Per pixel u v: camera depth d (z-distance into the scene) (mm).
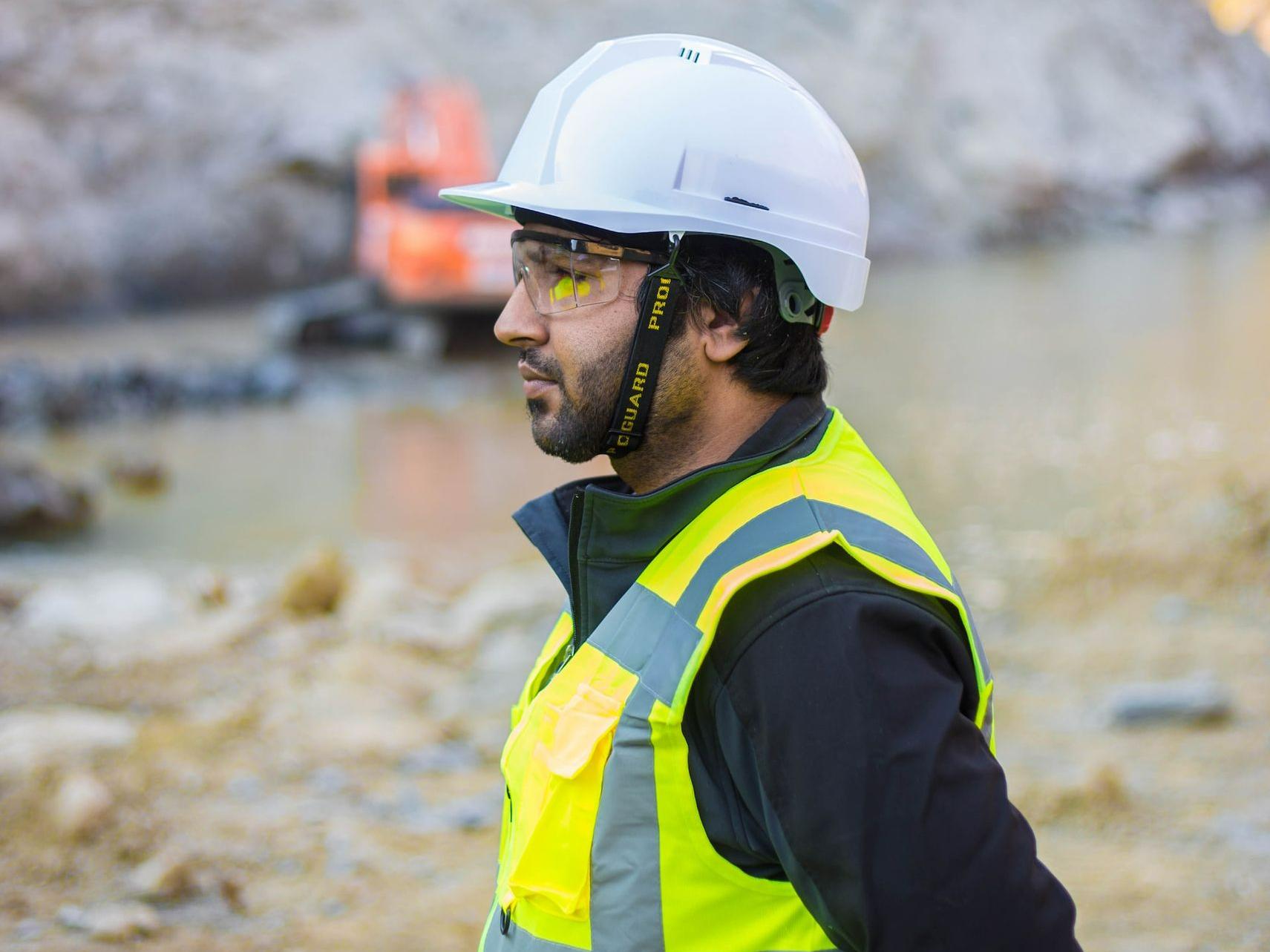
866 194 2045
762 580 1676
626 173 1866
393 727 6922
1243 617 8641
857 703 1567
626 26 40094
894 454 15422
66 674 7648
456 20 37719
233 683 7609
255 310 31281
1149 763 6434
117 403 19250
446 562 11492
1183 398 18375
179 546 12266
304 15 36062
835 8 44469
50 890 5023
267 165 33344
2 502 12477
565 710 1784
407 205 22984
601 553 1877
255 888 5176
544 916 1779
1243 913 4910
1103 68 50781
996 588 9867
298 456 16328
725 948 1688
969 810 1545
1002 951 1532
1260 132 53594
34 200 31062
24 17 33656
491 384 21047
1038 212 44562
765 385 1893
